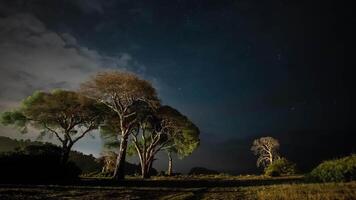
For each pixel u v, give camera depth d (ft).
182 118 134.62
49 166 83.05
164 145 148.46
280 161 150.00
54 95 120.37
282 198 43.39
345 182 59.82
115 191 61.72
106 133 140.36
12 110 124.36
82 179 93.25
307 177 73.92
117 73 105.19
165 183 93.20
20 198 46.42
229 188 74.38
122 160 105.81
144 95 107.14
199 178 127.44
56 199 47.85
